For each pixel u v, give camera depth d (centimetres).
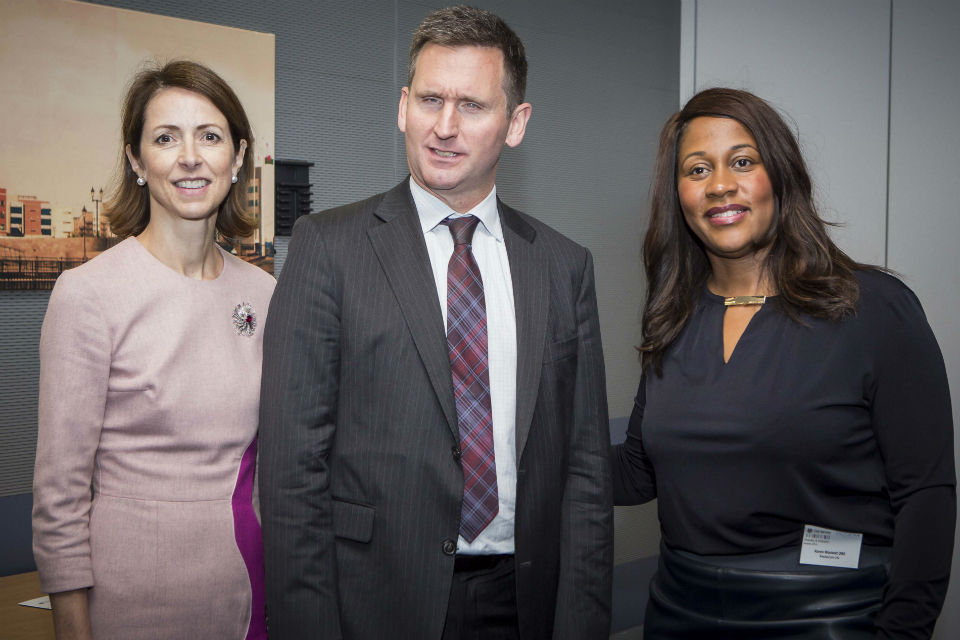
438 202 150
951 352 200
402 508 137
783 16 221
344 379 139
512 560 149
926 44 198
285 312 138
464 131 140
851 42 210
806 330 145
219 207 164
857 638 139
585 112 396
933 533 136
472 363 144
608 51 402
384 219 147
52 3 247
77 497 134
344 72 319
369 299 139
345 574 139
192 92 147
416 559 137
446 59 138
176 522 139
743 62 230
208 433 143
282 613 133
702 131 150
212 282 152
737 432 145
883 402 140
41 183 249
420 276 142
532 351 147
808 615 142
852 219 213
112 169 261
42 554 132
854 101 210
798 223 148
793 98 221
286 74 303
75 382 133
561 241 164
